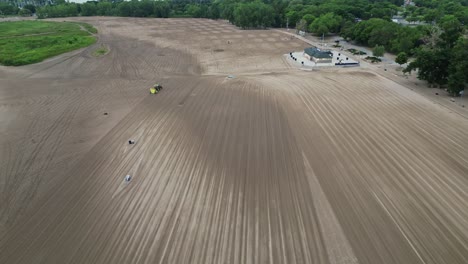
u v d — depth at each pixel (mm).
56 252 22953
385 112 44938
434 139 37344
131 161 34312
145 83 61000
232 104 48969
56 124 43625
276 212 26547
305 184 29984
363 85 56938
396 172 31375
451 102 47938
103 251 22938
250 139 38312
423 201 27391
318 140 37688
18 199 28656
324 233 24281
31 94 55156
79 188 30109
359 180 30312
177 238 23969
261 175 31469
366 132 39375
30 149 37281
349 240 23594
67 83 61281
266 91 54469
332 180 30438
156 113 46344
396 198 27812
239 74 67000
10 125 43438
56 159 35094
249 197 28375
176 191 29359
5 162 34594
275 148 36219
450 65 50062
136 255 22531
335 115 44344
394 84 57188
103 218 26172
